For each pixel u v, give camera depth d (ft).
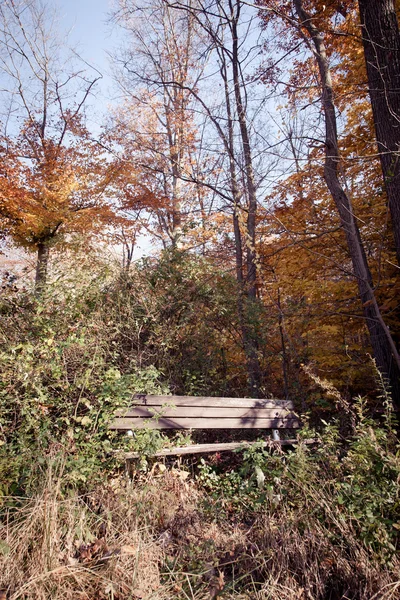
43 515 8.87
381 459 11.14
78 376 13.75
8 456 10.88
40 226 39.93
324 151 24.04
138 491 11.71
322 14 26.66
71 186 41.57
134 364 17.79
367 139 26.91
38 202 40.19
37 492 9.68
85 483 11.16
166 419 14.37
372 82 20.48
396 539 9.64
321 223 27.96
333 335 25.91
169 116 48.29
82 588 7.93
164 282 22.47
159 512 11.25
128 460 12.78
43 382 13.78
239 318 23.34
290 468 12.24
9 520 9.29
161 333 20.58
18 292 18.52
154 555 9.35
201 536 10.43
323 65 23.31
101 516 10.24
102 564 8.59
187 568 9.30
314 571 9.00
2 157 40.86
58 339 15.21
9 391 12.23
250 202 29.50
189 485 13.71
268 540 9.99
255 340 24.30
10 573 7.94
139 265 22.63
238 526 11.14
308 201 29.27
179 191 49.83
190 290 22.18
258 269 28.37
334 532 9.98
